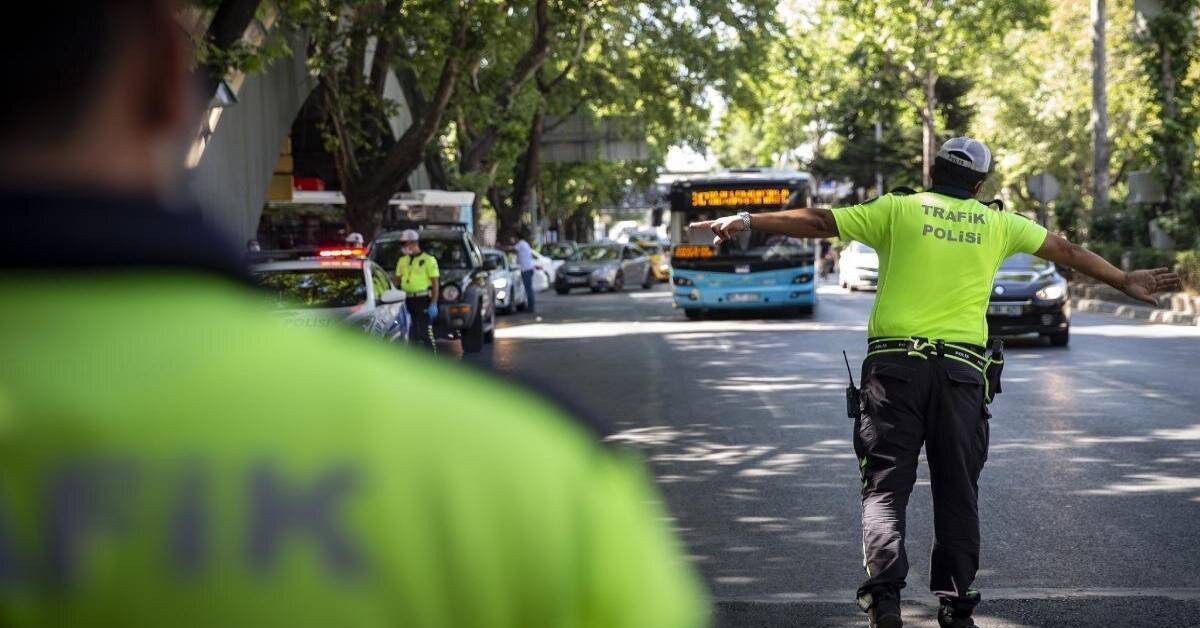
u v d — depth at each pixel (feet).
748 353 75.66
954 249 21.17
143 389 3.42
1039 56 220.02
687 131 187.01
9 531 3.38
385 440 3.51
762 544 28.27
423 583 3.48
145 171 3.55
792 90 210.79
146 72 3.55
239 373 3.48
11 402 3.34
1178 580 25.05
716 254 110.22
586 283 175.22
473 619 3.51
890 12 193.26
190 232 3.46
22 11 3.42
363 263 58.49
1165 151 120.26
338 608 3.44
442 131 123.13
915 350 20.86
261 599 3.42
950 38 194.08
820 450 40.55
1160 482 34.76
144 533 3.41
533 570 3.55
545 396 3.80
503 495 3.55
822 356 72.84
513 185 213.46
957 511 20.95
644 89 167.02
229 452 3.44
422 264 72.59
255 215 93.76
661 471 37.09
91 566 3.39
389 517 3.48
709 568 26.32
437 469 3.52
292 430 3.49
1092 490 33.81
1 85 3.41
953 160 21.54
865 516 21.06
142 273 3.41
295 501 3.44
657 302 145.69
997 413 48.24
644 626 3.67
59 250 3.31
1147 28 120.06
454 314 77.51
